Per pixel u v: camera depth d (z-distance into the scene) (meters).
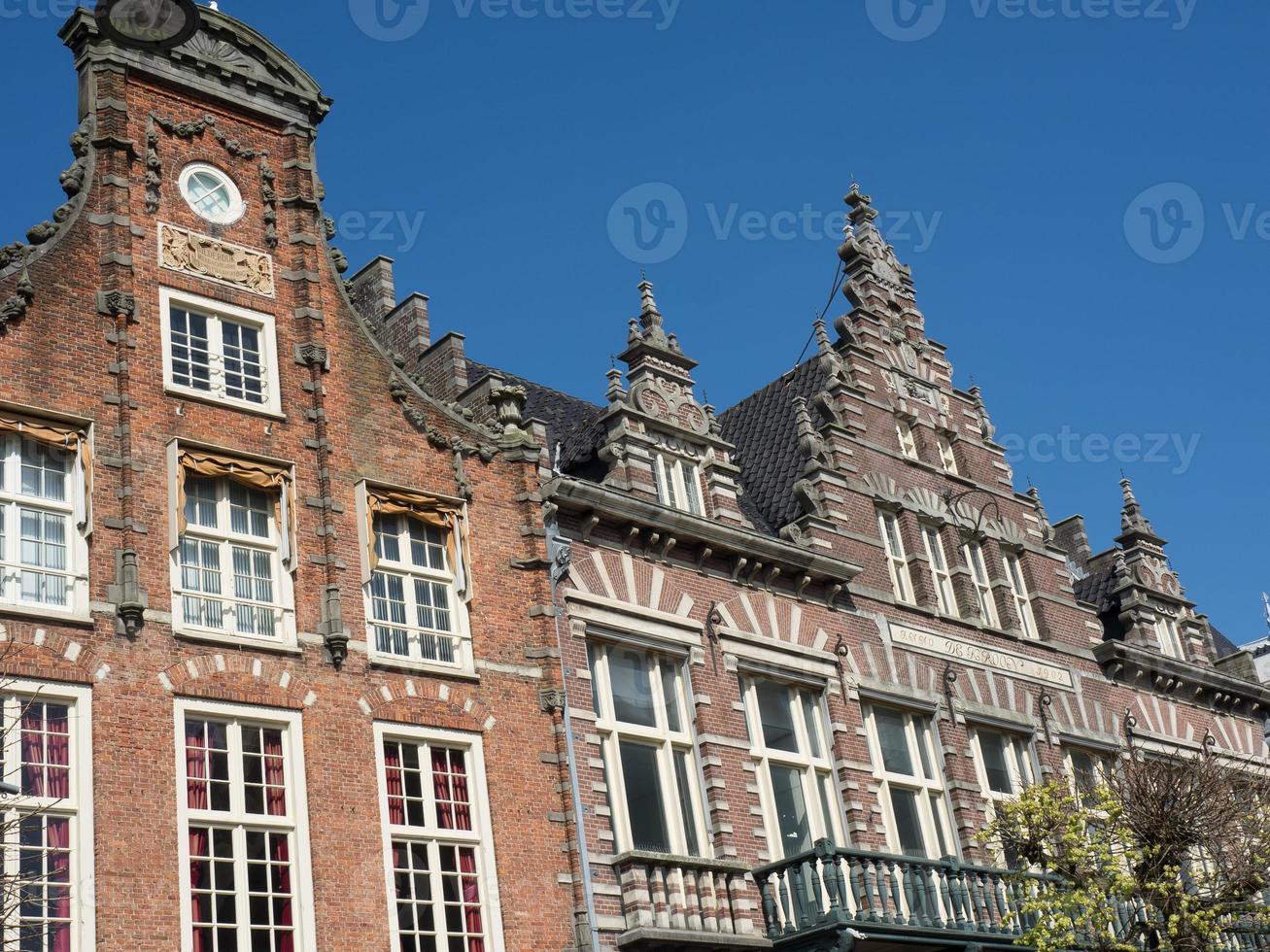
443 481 23.30
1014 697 30.97
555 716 22.75
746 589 26.81
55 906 17.67
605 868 22.17
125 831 18.30
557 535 24.12
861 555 29.38
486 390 25.27
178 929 18.25
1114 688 33.78
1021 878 25.97
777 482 30.33
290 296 23.11
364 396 23.08
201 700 19.55
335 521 21.83
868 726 27.78
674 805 24.11
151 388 20.91
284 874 19.52
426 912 20.52
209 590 20.44
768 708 26.36
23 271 20.38
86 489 19.72
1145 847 26.23
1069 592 34.19
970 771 28.91
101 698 18.73
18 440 19.69
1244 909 27.22
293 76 24.50
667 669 25.19
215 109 23.53
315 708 20.48
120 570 19.52
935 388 33.91
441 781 21.41
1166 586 37.22
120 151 22.08
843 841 26.14
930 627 30.00
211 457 21.02
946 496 32.28
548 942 21.19
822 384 31.91
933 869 25.20
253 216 23.25
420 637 22.17
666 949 21.86
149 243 21.89
